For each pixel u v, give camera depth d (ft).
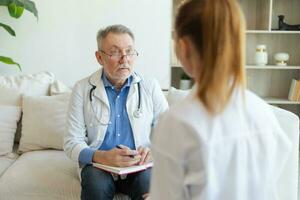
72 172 6.49
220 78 2.65
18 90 8.31
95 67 10.07
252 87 13.11
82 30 9.91
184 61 2.92
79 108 6.03
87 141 6.13
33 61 10.02
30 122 7.74
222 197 2.74
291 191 5.52
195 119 2.67
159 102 6.28
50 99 7.91
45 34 9.89
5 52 9.94
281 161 3.24
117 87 6.15
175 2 11.23
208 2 2.69
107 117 5.98
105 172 5.54
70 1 9.77
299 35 12.67
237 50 2.69
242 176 2.77
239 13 2.70
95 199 5.19
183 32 2.82
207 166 2.63
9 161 7.29
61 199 6.02
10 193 5.99
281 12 12.54
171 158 2.72
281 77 13.00
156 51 10.11
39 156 7.21
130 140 6.03
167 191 2.79
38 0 9.70
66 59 10.03
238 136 2.77
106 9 9.86
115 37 5.79
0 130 7.60
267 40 12.73
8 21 9.75
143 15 9.94
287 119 5.42
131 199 5.64
